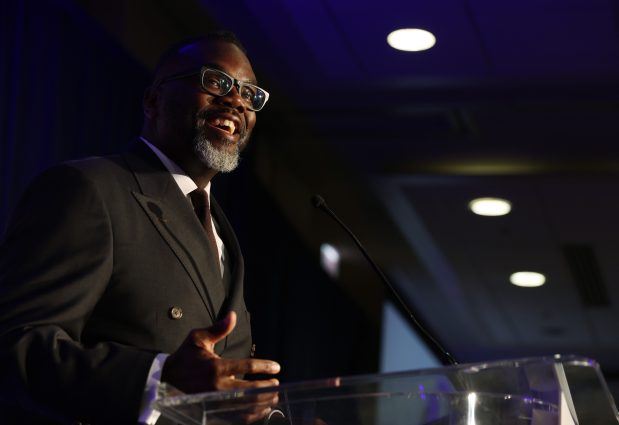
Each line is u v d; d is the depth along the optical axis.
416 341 25.31
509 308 24.36
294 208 18.11
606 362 27.48
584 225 19.11
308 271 18.48
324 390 3.38
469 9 12.43
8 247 4.31
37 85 10.60
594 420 3.53
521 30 12.82
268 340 16.69
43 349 3.95
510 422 3.44
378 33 13.16
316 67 14.30
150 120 5.14
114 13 12.25
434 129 15.96
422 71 14.11
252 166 15.80
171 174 4.81
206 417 3.43
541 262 21.28
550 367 3.46
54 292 4.16
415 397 3.38
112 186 4.54
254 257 15.92
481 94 14.59
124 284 4.37
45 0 10.79
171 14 13.34
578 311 24.08
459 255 21.27
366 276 21.45
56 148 10.84
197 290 4.53
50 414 4.03
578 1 12.01
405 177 17.62
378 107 15.18
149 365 3.88
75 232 4.31
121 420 3.85
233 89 5.05
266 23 13.17
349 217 19.48
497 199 18.23
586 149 16.27
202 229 4.70
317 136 16.58
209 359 3.77
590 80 13.93
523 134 15.98
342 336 20.33
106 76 11.80
